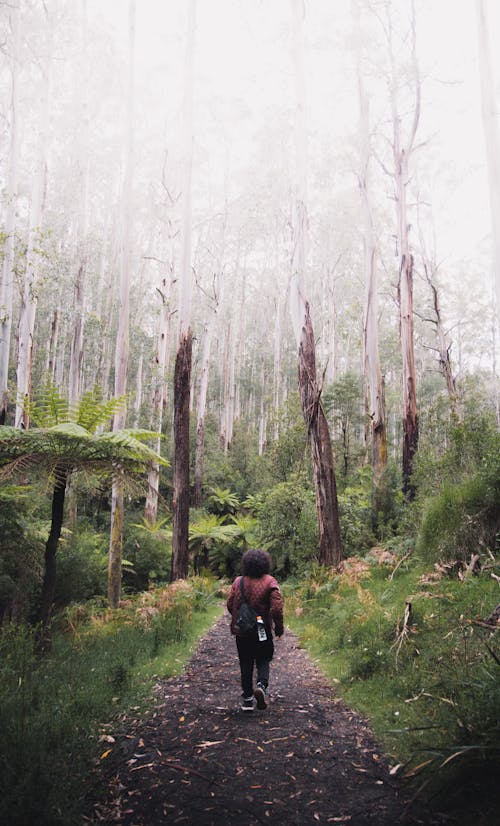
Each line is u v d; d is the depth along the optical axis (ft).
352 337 129.59
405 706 12.75
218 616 34.86
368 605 22.70
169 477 93.40
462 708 10.59
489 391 150.30
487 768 8.80
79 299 79.77
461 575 19.75
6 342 44.75
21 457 17.65
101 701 13.80
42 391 20.81
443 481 34.47
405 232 65.31
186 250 45.65
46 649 18.88
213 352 163.84
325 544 40.01
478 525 22.53
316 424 41.34
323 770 10.32
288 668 19.77
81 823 8.19
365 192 63.57
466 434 35.68
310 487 57.26
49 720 11.30
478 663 12.62
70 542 34.45
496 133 41.16
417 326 134.31
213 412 145.07
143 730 12.46
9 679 13.94
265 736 12.14
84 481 20.83
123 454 19.22
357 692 15.08
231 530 63.77
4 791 8.27
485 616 15.96
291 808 8.88
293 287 44.06
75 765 9.82
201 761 10.73
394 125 68.13
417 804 8.79
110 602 33.71
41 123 63.05
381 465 53.88
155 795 9.30
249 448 113.19
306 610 31.45
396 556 30.63
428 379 145.18
